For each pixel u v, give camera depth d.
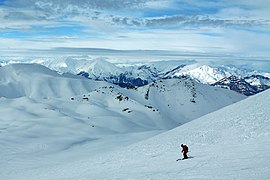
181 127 54.81
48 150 82.44
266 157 23.41
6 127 127.19
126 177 25.67
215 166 23.69
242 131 35.56
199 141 38.09
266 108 40.44
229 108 52.41
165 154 36.31
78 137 103.69
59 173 39.00
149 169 28.64
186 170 24.16
